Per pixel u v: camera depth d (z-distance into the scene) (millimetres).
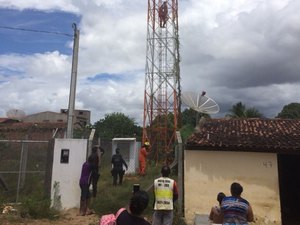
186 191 12367
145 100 26141
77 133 27922
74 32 14445
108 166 21516
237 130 14133
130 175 20859
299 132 13672
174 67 26391
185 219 11820
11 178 14273
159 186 8242
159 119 26203
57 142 12586
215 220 7855
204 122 15258
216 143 12352
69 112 13992
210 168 12422
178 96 26328
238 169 12281
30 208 10906
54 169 12406
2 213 10945
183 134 17891
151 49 26688
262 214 11914
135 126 50656
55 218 10875
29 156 17078
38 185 13492
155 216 8172
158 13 26984
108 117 50531
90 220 10820
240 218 6160
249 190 12117
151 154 25672
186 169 12523
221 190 12219
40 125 37344
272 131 13906
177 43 26781
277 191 11977
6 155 17672
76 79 14258
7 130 30438
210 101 20734
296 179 16156
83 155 12555
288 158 16406
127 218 4406
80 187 11688
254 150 12203
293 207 15711
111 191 13422
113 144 22906
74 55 14352
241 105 38344
